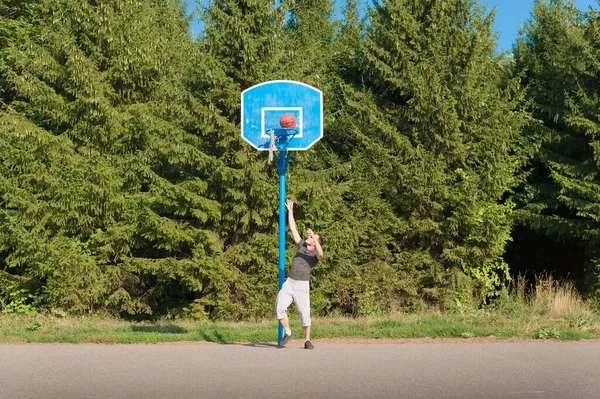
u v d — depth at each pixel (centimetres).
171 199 1525
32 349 926
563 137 1819
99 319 1519
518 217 1800
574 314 1269
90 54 1683
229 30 1559
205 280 1591
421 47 1731
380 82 1791
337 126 1789
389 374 700
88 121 1619
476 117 1675
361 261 1739
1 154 1569
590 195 1644
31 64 1639
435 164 1623
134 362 788
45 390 626
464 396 596
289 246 1598
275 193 1512
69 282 1523
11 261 1631
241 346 952
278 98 1131
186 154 1500
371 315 1631
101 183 1548
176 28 2139
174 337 1031
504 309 1362
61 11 1672
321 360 799
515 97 1684
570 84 1806
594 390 624
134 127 1609
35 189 1580
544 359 808
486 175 1611
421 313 1568
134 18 1712
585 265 1825
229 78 1531
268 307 1548
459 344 966
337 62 1952
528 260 2191
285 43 1848
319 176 1605
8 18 2102
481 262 1678
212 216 1534
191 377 686
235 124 1579
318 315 1708
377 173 1661
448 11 1747
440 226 1656
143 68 1669
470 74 1648
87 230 1587
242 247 1571
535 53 2014
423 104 1619
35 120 1761
